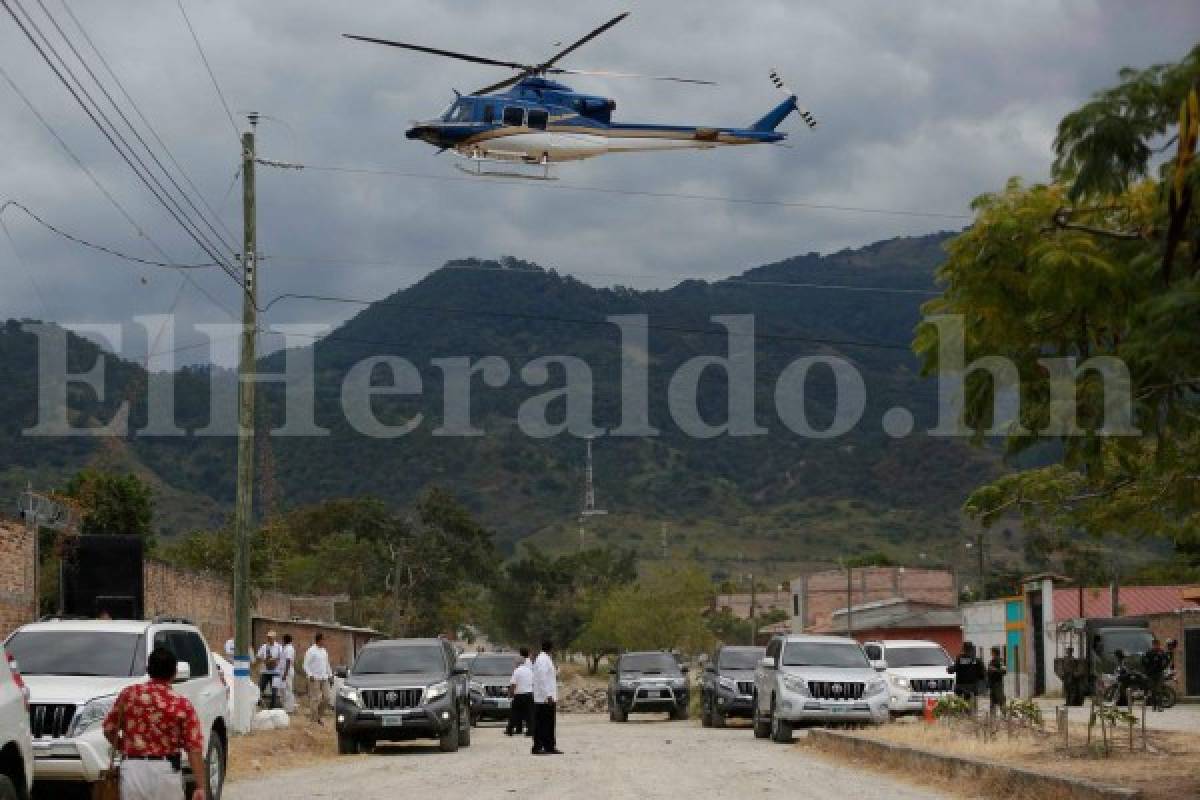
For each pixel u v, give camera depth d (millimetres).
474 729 41812
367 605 89250
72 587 28734
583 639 121250
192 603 40219
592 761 25109
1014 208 14930
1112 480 22703
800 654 30734
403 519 111125
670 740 32219
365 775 22703
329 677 37219
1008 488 25500
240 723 29219
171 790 11609
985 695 47812
